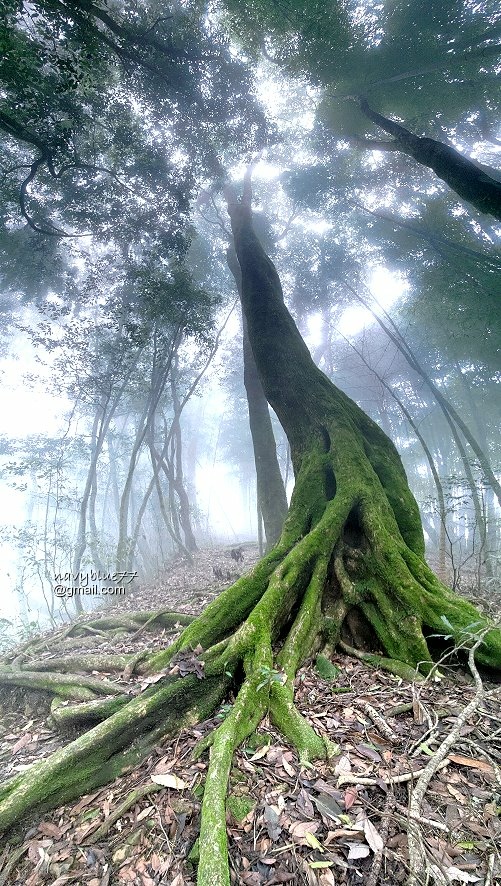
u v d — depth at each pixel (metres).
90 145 9.68
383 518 4.84
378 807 2.29
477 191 6.68
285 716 3.08
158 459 17.56
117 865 2.30
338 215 14.34
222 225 15.60
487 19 8.41
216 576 10.82
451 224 12.33
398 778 2.44
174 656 3.86
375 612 4.31
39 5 6.10
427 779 2.34
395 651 3.94
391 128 8.70
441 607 3.98
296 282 17.36
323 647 4.18
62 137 7.51
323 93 10.30
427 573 4.42
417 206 13.11
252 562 14.55
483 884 1.83
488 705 3.17
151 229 10.74
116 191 10.10
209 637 4.12
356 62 9.10
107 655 4.95
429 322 14.72
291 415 6.91
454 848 2.01
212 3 8.77
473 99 10.38
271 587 4.24
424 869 1.84
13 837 2.65
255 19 8.99
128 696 3.70
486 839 2.05
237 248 9.86
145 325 11.73
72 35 6.70
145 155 9.44
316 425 6.47
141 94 8.70
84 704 3.84
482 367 15.36
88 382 12.84
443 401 11.80
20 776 2.94
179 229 11.06
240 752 2.82
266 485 10.46
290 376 7.16
